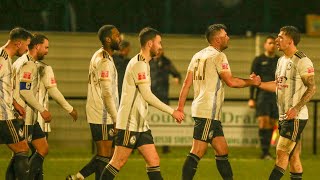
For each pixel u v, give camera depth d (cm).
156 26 4191
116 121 2152
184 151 3684
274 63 3412
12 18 4012
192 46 4031
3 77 2112
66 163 3278
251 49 4062
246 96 4031
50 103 3716
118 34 2248
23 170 2167
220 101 2283
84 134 3750
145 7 4175
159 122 3578
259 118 3491
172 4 4228
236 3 4306
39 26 4044
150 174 2119
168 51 4025
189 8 4250
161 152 3650
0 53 2109
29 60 2239
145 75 2088
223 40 2297
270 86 2347
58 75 3950
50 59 3944
